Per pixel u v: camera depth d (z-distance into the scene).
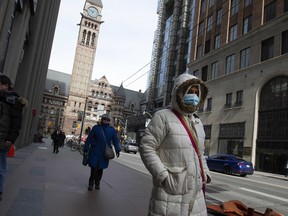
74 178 8.84
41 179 7.92
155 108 73.19
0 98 4.66
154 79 76.50
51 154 18.28
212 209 6.27
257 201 9.29
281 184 17.16
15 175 8.06
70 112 112.12
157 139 2.63
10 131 4.63
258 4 34.75
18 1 11.74
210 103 41.06
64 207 5.24
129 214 5.26
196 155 2.63
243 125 33.56
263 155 30.55
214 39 43.44
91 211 5.20
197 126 2.81
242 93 34.84
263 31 32.91
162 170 2.48
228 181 15.10
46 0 20.80
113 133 7.39
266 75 31.41
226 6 41.59
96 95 117.94
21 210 4.71
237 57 36.88
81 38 115.75
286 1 30.77
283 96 29.20
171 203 2.45
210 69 42.72
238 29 38.06
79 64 114.88
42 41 22.17
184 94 2.73
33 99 23.08
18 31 12.87
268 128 30.48
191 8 64.31
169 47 69.06
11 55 12.55
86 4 116.69
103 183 8.64
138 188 8.34
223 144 36.72
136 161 23.62
